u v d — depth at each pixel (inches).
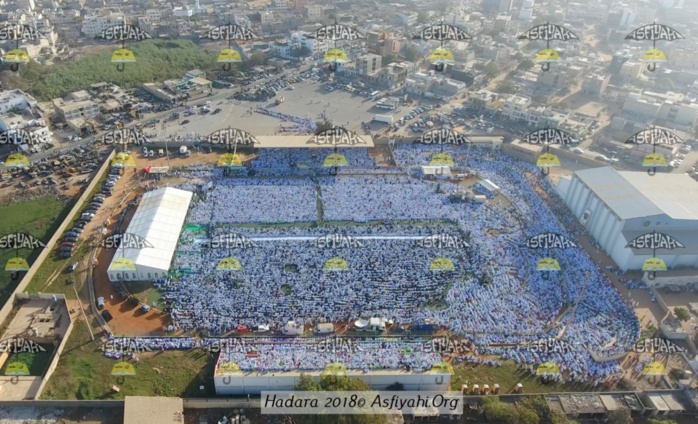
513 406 3993.6
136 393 4158.5
